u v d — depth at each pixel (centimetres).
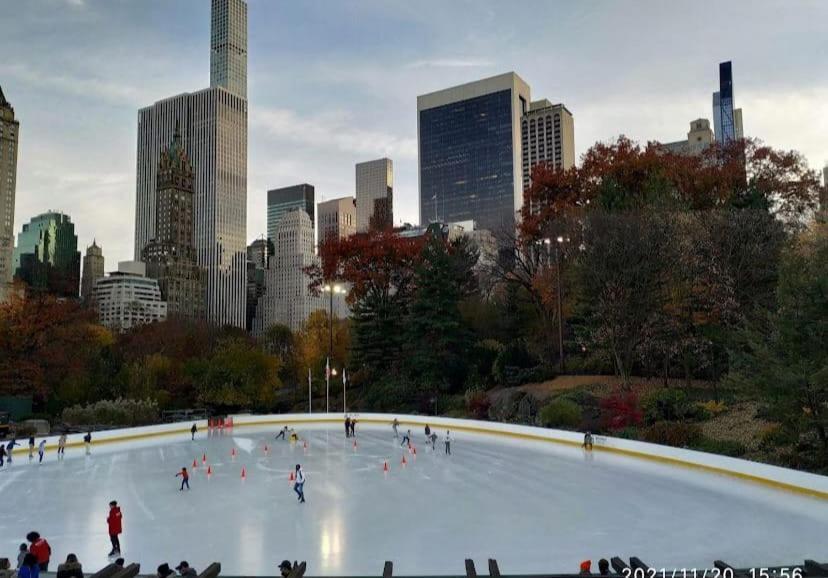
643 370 5447
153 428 5400
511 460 3806
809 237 4728
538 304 6756
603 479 3166
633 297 5128
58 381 7331
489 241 8000
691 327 5053
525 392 5478
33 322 7319
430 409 6306
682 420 4162
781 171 6316
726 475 3161
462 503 2697
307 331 10031
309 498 2845
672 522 2325
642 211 5397
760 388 3177
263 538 2200
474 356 6800
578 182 6825
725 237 4841
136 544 2156
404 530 2278
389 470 3544
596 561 1905
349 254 7788
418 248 7669
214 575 1603
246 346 8400
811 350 3117
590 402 4875
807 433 3297
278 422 6272
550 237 6103
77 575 1457
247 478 3369
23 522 2483
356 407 7062
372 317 7594
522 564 1888
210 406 7700
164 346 9712
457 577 1573
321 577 1786
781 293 3353
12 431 5381
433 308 6731
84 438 4806
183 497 2902
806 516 2364
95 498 2909
